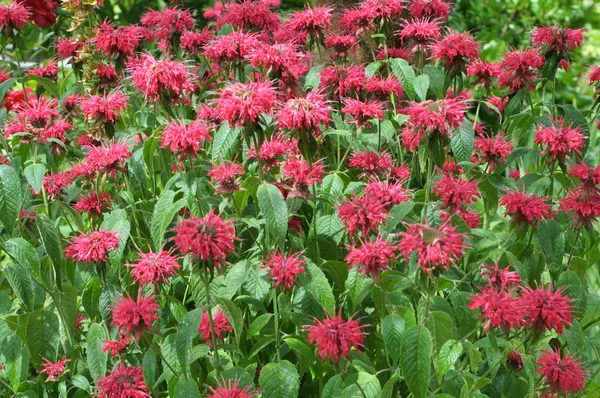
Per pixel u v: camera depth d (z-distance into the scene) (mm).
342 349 1274
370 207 1380
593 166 1785
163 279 1408
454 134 1571
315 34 1810
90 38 1988
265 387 1356
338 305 1522
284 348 1443
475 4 3926
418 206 1594
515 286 1435
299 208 1571
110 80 1944
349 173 1714
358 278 1425
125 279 1587
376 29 1819
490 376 1498
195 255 1310
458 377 1446
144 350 1521
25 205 1713
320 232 1558
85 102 1649
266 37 1849
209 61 1922
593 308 1628
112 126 1669
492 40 3764
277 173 1612
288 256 1460
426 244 1272
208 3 2775
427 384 1275
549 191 1606
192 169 1491
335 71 1684
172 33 1957
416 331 1285
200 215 1530
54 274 1545
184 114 1778
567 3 4020
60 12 2299
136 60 1866
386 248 1326
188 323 1342
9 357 1505
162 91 1518
